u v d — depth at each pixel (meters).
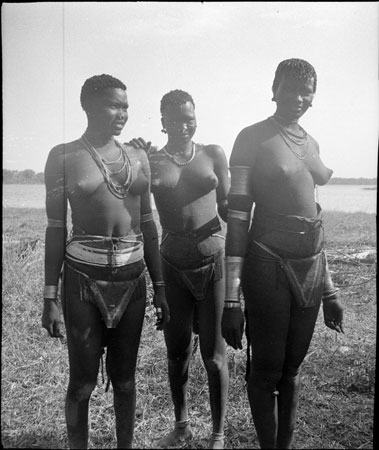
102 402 3.15
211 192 2.87
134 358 2.61
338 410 3.00
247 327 2.59
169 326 2.85
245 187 2.52
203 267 2.79
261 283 2.50
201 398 3.20
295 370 2.61
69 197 2.55
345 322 3.51
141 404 3.12
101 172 2.54
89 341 2.50
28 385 3.15
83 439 2.57
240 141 2.56
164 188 2.81
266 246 2.50
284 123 2.58
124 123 2.63
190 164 2.85
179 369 2.86
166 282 2.85
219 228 2.87
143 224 2.68
